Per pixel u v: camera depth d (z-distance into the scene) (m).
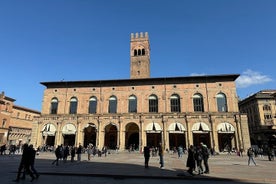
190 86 55.03
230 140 52.31
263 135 76.62
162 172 18.38
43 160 29.92
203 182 14.59
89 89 58.81
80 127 55.34
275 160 34.31
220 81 54.16
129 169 20.45
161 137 51.91
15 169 19.66
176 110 54.06
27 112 92.88
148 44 79.25
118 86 57.91
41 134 56.56
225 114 51.19
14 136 83.00
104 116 55.09
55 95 59.56
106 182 14.30
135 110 55.50
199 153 18.53
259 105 80.19
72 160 28.58
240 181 14.97
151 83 56.75
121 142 52.69
